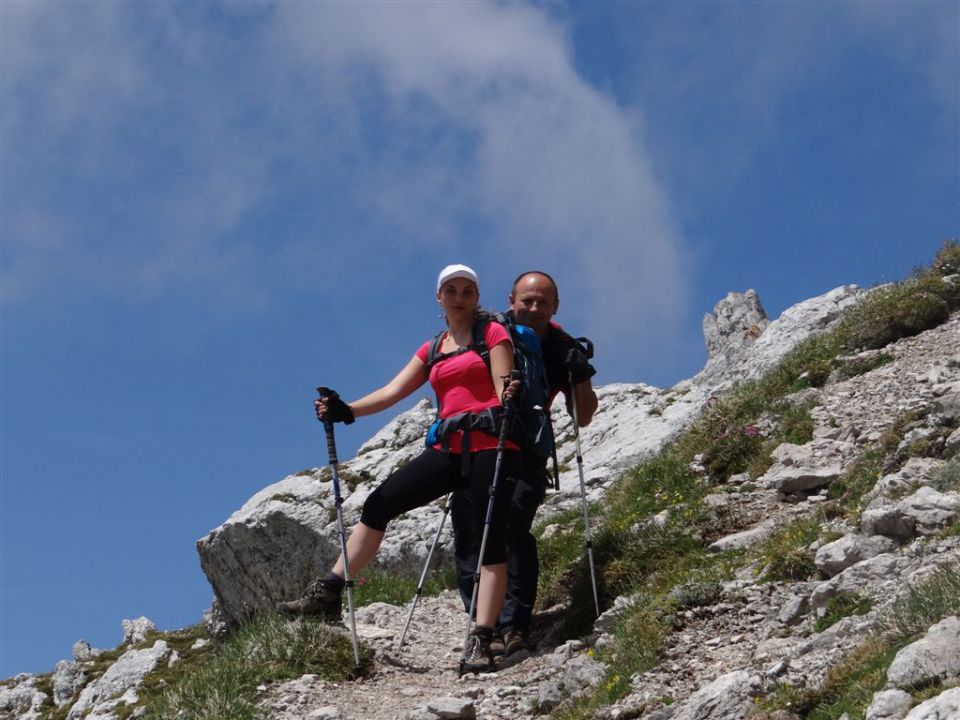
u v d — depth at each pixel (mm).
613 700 7613
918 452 10109
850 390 13258
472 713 8164
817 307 18203
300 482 16734
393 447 17641
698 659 7801
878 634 6625
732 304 24406
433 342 9914
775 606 8273
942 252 16656
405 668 9453
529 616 9539
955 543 7664
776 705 6383
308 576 15680
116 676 18000
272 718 8461
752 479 11867
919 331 14523
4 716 19453
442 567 14445
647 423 17391
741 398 14125
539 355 9969
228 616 16922
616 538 10766
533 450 9547
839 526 9086
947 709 5180
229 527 16109
